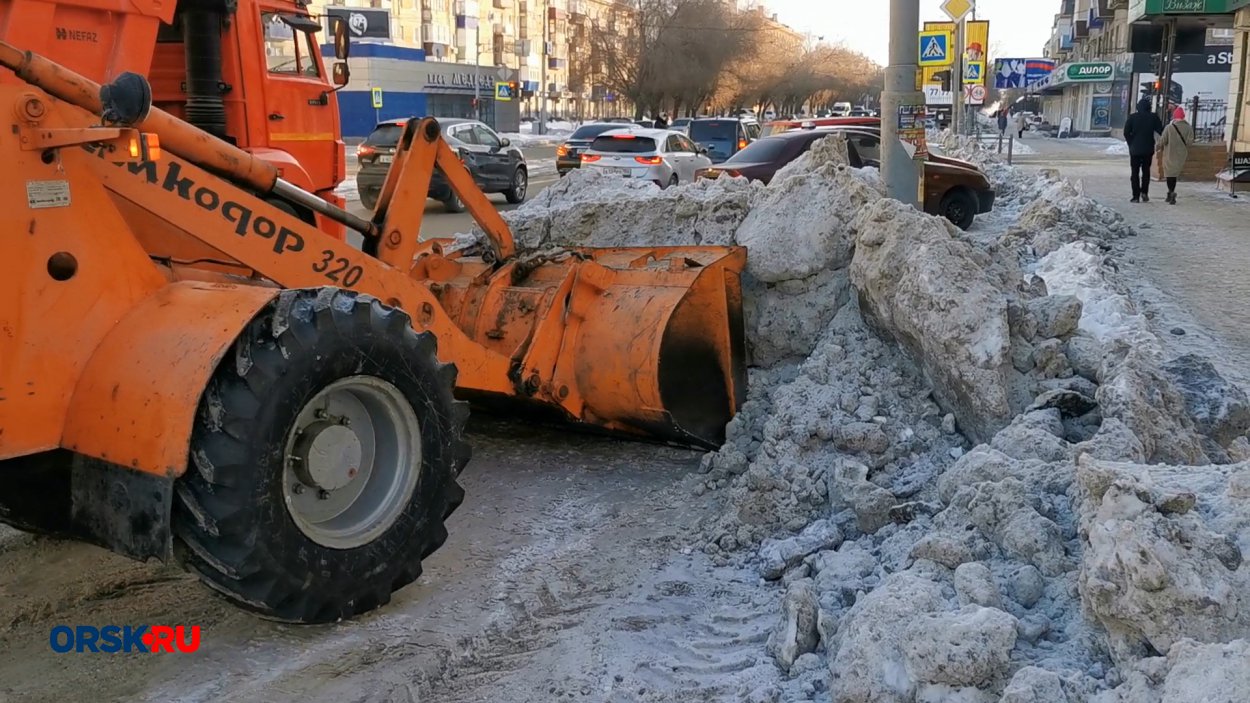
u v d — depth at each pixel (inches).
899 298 206.2
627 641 155.9
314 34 365.4
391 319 160.6
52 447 142.1
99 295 145.3
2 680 146.1
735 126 1091.3
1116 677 113.5
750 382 239.5
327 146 367.6
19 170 137.1
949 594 135.3
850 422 199.6
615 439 249.1
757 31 2837.1
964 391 196.4
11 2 238.8
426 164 213.6
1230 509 126.6
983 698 115.6
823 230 241.0
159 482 136.5
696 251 245.6
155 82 306.3
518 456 239.0
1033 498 148.5
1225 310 359.6
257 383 141.7
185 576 178.2
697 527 196.4
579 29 3331.7
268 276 176.9
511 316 229.5
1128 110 1739.7
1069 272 363.3
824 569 161.2
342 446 156.4
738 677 143.1
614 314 224.8
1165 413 182.7
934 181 631.8
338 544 154.1
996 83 1846.7
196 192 165.5
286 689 143.6
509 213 319.0
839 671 126.4
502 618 163.3
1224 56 1716.3
